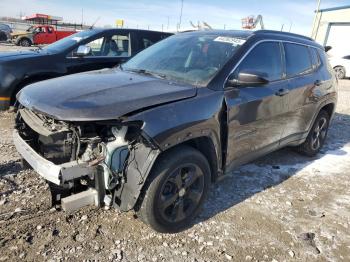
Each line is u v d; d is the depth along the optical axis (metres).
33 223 3.15
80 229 3.14
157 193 2.91
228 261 2.94
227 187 4.21
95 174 2.78
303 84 4.60
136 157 2.77
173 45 4.21
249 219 3.56
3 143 4.94
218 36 4.07
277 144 4.43
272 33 4.35
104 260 2.81
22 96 3.30
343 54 19.20
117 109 2.69
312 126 5.21
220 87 3.37
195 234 3.24
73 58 6.63
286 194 4.18
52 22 37.72
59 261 2.74
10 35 29.77
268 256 3.04
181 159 3.00
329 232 3.48
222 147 3.48
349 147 6.31
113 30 7.26
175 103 2.97
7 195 3.55
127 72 3.87
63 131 2.85
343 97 12.18
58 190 2.85
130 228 3.22
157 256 2.91
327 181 4.67
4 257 2.72
